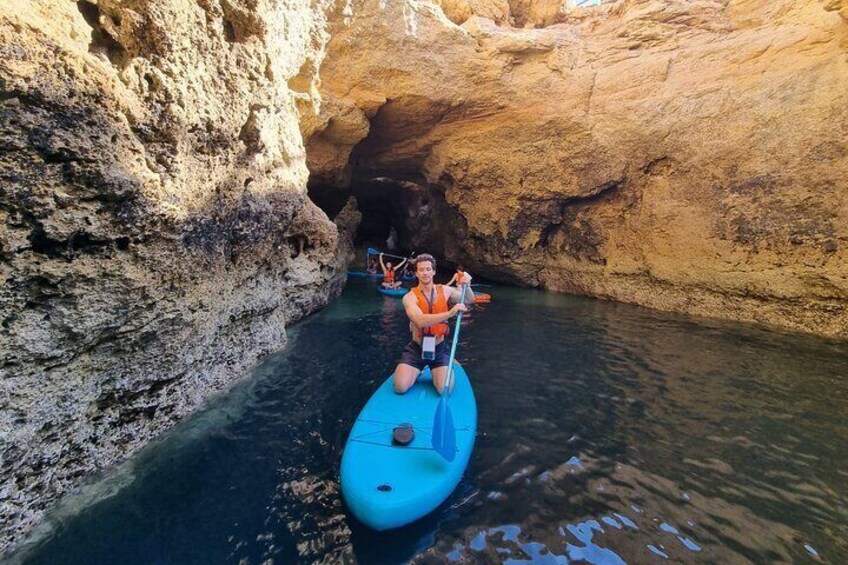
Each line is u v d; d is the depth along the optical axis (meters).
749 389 4.79
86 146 2.60
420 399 3.89
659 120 9.43
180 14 3.34
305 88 8.36
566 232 11.85
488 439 3.65
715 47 8.95
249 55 4.31
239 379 4.86
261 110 4.72
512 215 12.03
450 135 11.83
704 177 8.87
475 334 7.18
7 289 2.37
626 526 2.62
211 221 4.01
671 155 9.38
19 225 2.38
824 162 7.29
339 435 3.69
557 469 3.21
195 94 3.58
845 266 6.99
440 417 3.00
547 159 11.05
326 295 9.16
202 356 4.14
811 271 7.35
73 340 2.75
